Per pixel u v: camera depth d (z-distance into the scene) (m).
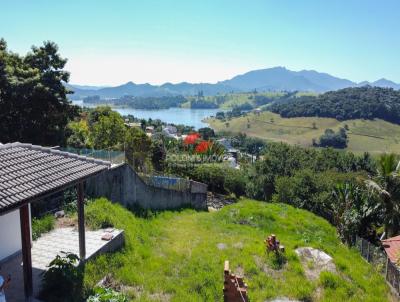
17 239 11.77
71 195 16.58
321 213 29.67
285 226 20.30
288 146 50.31
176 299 10.36
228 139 142.00
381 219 21.31
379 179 22.44
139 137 41.03
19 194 8.07
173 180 27.12
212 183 45.31
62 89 24.67
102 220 14.55
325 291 11.73
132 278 11.27
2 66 21.89
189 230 18.89
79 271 10.45
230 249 14.93
